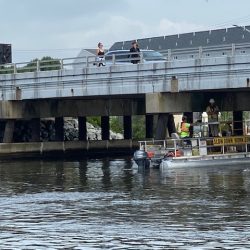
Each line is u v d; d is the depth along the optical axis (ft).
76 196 107.04
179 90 162.30
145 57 176.45
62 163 187.83
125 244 71.20
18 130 236.63
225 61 154.20
